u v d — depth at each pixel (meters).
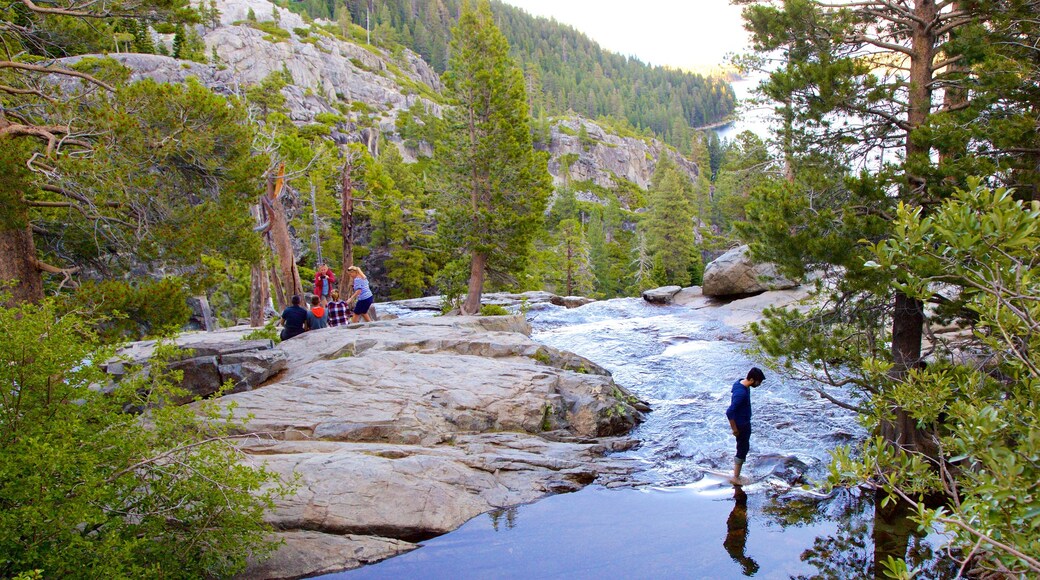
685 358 17.73
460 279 31.00
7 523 5.08
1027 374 4.64
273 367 12.14
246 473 6.27
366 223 56.25
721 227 95.56
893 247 4.06
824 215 9.83
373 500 8.04
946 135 9.03
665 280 61.62
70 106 12.65
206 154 13.34
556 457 10.44
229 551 6.48
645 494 9.24
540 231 32.06
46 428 5.68
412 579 6.73
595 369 14.80
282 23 131.25
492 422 11.30
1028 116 9.30
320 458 8.66
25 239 12.36
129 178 11.99
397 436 10.12
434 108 138.50
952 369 8.12
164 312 12.39
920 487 4.98
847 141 10.35
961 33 9.77
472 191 29.88
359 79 131.25
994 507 3.27
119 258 13.70
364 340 13.85
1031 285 3.70
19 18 13.63
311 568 6.91
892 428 9.84
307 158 36.84
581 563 7.05
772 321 11.02
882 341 10.28
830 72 9.82
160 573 5.86
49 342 5.70
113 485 5.80
